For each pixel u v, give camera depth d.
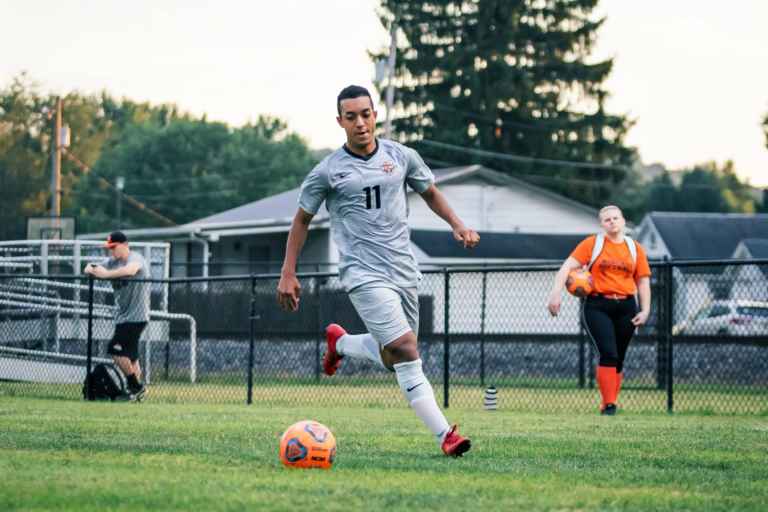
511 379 36.28
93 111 169.50
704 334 33.72
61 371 30.72
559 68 101.69
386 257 11.45
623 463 11.20
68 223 55.03
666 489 9.27
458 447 11.35
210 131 161.50
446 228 66.50
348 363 37.50
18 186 123.88
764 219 95.69
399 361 11.50
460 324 54.31
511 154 101.62
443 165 101.19
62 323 31.53
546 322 53.31
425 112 101.88
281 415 19.23
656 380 31.89
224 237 69.44
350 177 11.39
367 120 11.34
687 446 13.17
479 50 100.69
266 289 42.75
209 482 9.04
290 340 37.00
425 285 55.78
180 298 41.03
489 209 69.00
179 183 155.62
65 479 9.16
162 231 65.00
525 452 12.16
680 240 93.06
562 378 36.66
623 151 101.81
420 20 101.44
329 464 10.33
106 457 10.96
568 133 101.81
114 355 25.42
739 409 24.33
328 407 23.42
